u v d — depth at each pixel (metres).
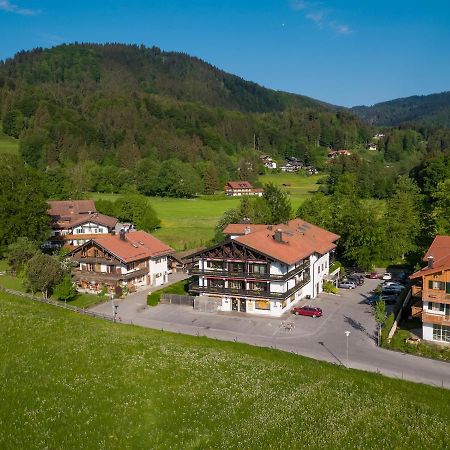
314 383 41.25
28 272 72.44
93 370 41.19
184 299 73.06
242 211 113.25
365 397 39.09
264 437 32.41
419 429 34.19
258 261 68.06
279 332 60.16
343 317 65.88
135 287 82.88
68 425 33.19
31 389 37.50
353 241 94.38
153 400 36.78
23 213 97.44
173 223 146.25
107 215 137.75
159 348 47.31
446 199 95.44
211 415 35.06
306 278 75.00
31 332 49.06
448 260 56.88
